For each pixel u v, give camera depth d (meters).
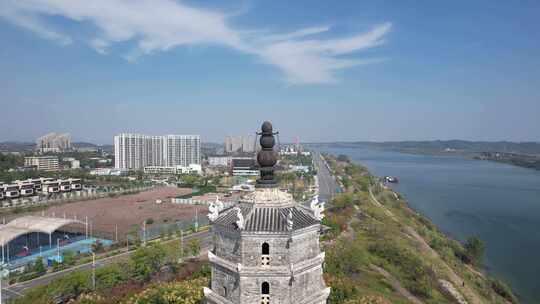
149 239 152.75
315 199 34.34
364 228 163.88
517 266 143.75
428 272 122.00
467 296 111.62
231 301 30.64
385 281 110.31
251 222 30.19
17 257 136.12
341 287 89.19
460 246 159.12
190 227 168.25
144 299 80.94
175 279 100.88
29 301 86.56
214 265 32.44
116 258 129.38
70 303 85.50
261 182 33.03
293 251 29.86
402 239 153.00
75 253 135.62
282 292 29.30
